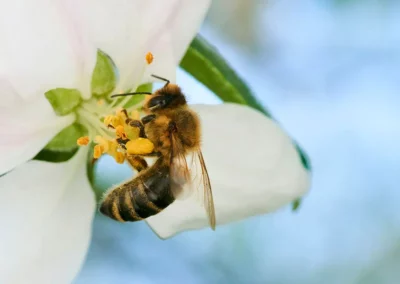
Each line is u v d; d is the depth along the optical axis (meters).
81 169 0.15
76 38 0.14
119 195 0.14
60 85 0.14
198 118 0.14
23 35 0.13
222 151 0.15
